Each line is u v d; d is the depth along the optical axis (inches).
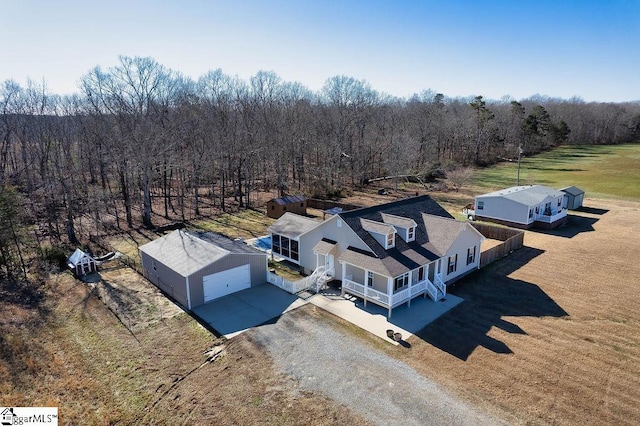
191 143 1968.5
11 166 2038.6
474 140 3336.6
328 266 972.6
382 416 523.2
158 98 1900.8
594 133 4645.7
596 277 975.6
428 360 645.3
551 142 4133.9
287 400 554.9
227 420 519.5
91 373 618.5
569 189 1755.7
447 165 2642.7
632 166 2817.4
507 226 1494.8
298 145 2321.6
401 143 2389.3
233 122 2020.2
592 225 1472.7
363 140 2583.7
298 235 1074.1
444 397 558.3
